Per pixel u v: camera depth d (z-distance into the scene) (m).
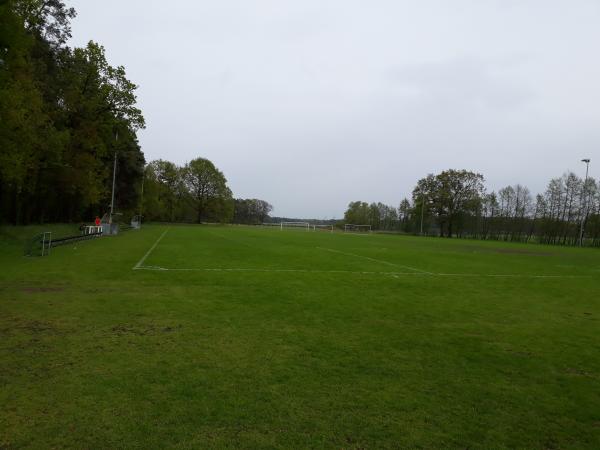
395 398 4.56
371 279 14.11
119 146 36.94
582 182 68.88
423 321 8.29
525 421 4.15
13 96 18.45
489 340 7.08
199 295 10.06
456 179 86.94
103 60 30.53
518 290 13.03
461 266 19.95
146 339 6.36
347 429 3.83
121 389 4.50
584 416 4.31
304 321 7.87
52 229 33.97
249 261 18.33
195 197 103.69
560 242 73.88
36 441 3.45
